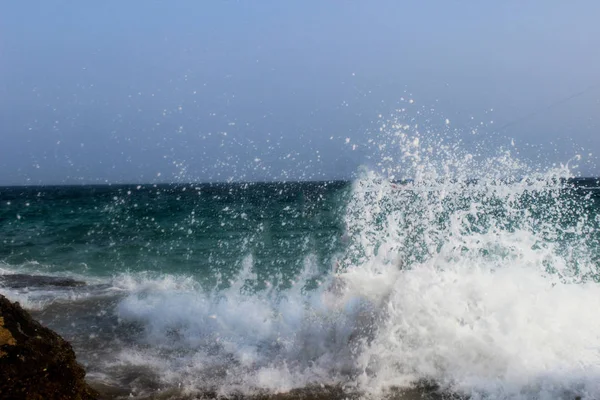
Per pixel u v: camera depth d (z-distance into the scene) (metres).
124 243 13.20
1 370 3.57
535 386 4.39
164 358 5.21
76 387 3.94
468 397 4.38
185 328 6.06
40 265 10.99
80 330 6.15
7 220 18.86
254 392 4.46
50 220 18.41
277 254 10.27
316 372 4.85
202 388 4.52
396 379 4.68
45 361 3.82
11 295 7.82
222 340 5.64
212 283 8.73
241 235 12.34
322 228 11.10
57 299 7.64
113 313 6.80
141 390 4.46
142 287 8.51
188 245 12.23
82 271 10.26
